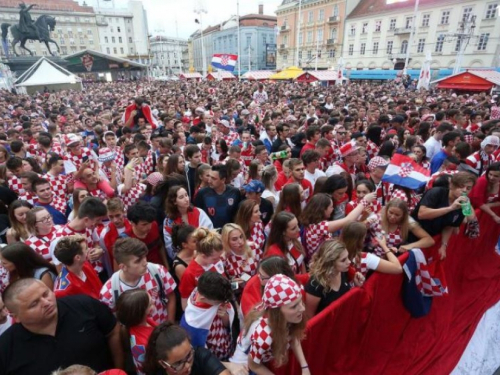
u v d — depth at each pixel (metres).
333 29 53.12
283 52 64.19
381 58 46.69
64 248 2.39
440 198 3.45
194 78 50.38
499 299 4.04
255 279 2.75
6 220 3.78
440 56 39.53
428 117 9.25
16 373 1.81
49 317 1.83
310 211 3.50
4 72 37.66
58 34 81.38
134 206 3.21
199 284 2.28
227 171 4.38
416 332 3.39
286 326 1.96
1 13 71.00
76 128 10.05
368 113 11.10
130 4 93.50
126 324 2.15
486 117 9.84
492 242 4.67
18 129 9.38
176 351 1.79
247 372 2.15
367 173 6.05
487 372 3.13
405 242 3.38
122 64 45.66
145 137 7.04
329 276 2.55
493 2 34.03
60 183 4.75
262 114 13.16
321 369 2.52
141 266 2.44
